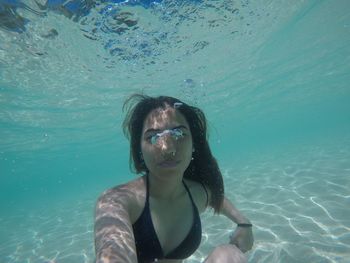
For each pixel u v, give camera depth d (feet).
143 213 8.86
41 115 66.64
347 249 19.04
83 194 97.09
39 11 28.60
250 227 11.32
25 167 169.78
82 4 28.55
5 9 27.50
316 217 25.89
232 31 43.62
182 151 8.67
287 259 19.21
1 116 61.98
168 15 33.78
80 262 27.61
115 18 32.12
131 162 10.62
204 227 28.86
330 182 37.09
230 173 66.18
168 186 9.22
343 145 76.02
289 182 42.39
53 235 41.09
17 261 32.45
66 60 41.37
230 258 7.43
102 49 39.55
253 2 36.50
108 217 7.48
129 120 9.86
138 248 8.87
